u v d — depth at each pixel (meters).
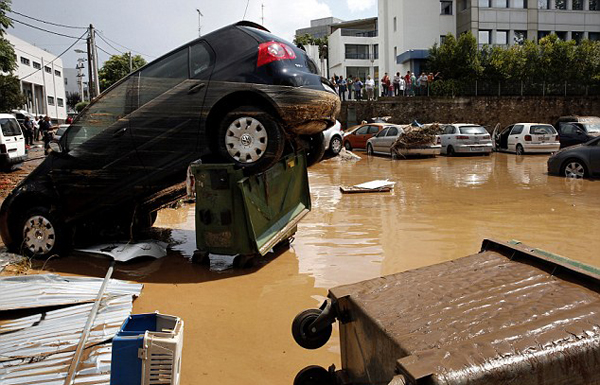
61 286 4.80
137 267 5.86
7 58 27.98
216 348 3.70
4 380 3.02
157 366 2.49
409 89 32.97
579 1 38.44
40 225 6.20
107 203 6.14
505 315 2.08
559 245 6.32
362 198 10.45
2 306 4.24
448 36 33.41
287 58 5.66
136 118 5.90
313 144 7.23
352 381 2.48
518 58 32.94
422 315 2.17
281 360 3.51
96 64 27.70
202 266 5.84
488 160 18.80
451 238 6.82
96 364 3.16
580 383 1.80
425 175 14.30
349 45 53.84
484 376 1.69
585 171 13.09
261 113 5.46
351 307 2.45
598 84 33.28
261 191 5.75
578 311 2.04
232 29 5.81
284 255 6.22
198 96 5.64
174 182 5.96
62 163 6.21
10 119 16.34
